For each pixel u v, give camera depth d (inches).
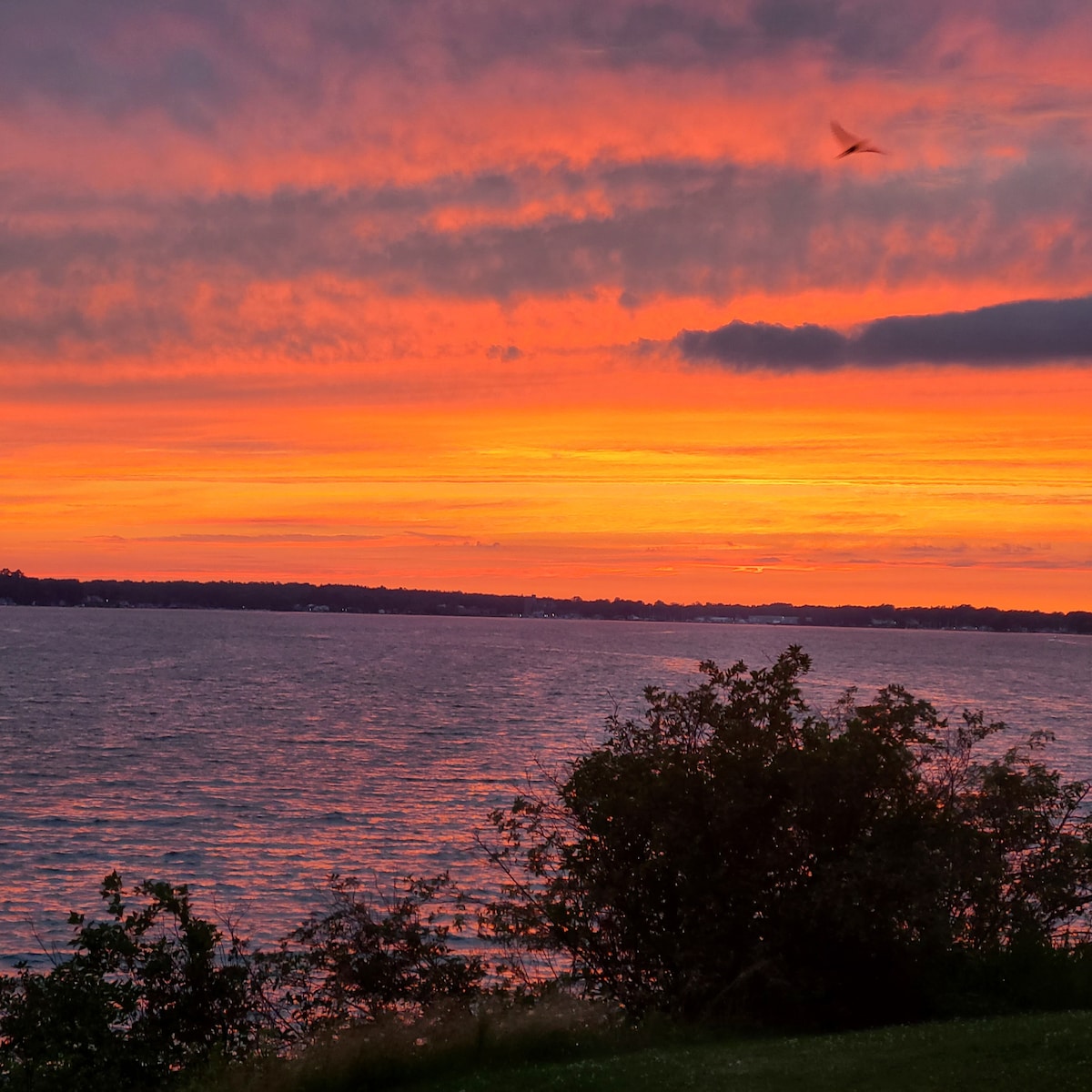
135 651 6870.1
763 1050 473.4
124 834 1681.8
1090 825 659.4
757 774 605.0
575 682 4918.8
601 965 622.2
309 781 2166.6
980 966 566.6
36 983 564.1
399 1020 534.0
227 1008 585.0
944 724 645.9
